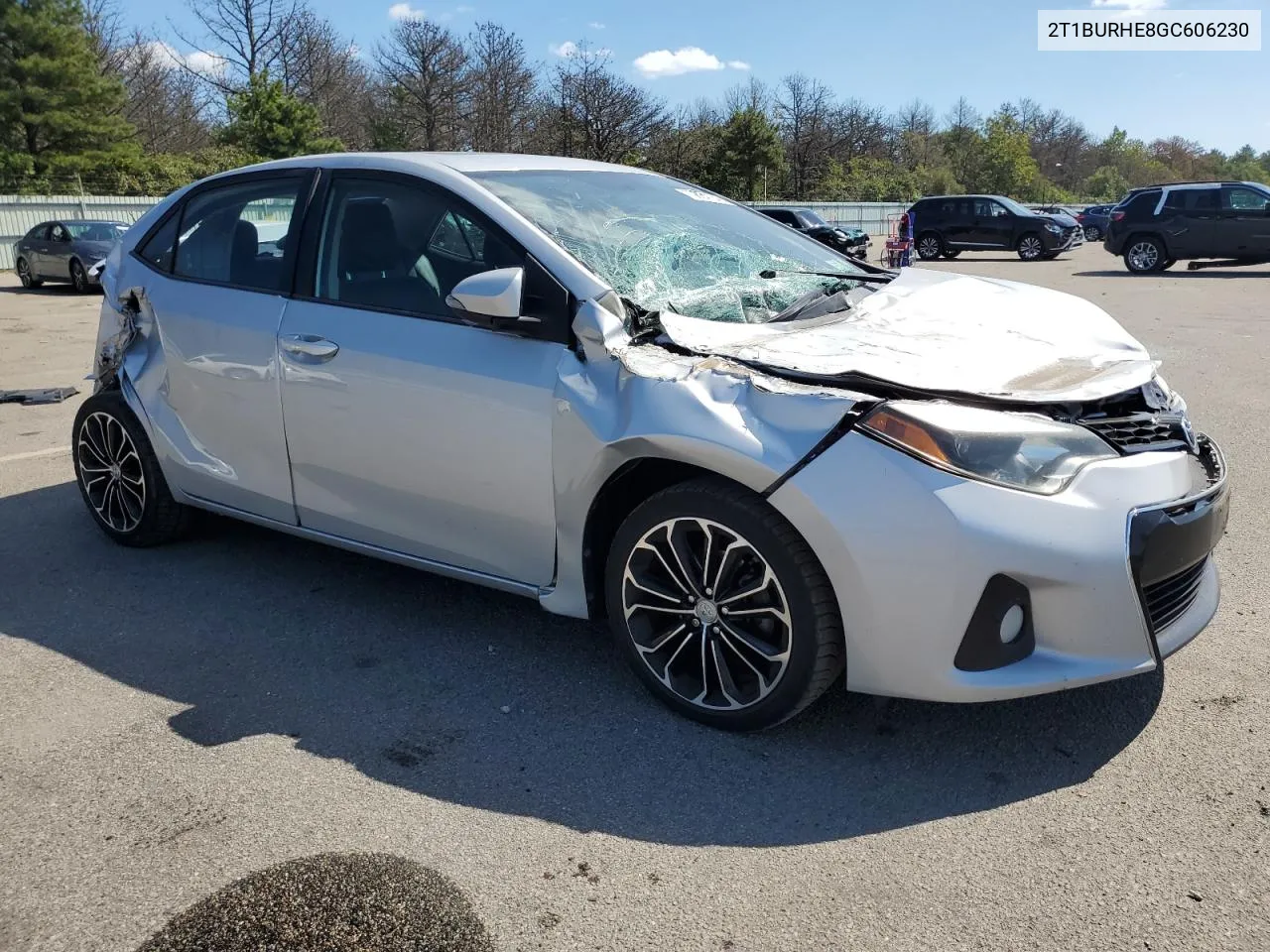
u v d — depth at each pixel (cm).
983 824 240
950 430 243
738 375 265
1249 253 1880
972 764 265
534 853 234
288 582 401
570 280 293
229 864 231
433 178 332
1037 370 275
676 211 376
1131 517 246
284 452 360
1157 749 268
